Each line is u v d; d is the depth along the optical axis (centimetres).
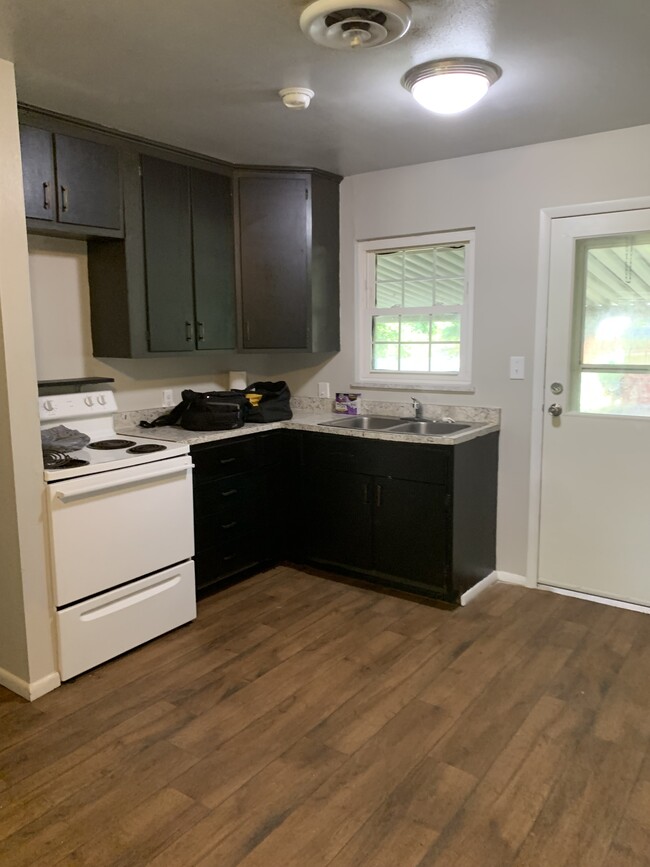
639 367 304
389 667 260
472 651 272
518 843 170
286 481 367
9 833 175
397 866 163
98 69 222
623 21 187
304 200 361
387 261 381
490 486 340
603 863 164
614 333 310
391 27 186
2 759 206
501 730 218
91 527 252
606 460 315
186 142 309
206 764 203
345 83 234
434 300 367
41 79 232
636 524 311
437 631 290
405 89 239
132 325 309
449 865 164
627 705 232
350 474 339
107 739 216
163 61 216
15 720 227
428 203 351
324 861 165
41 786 194
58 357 312
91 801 187
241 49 206
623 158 293
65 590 246
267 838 173
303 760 204
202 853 168
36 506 236
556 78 230
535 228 319
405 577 329
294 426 357
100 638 259
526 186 320
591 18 185
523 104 257
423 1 175
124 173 297
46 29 193
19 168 222
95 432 314
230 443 329
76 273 316
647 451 304
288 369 423
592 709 230
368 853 168
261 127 285
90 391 321
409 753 207
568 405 323
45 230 274
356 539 343
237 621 302
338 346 396
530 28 192
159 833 175
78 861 166
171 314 327
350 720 224
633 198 293
